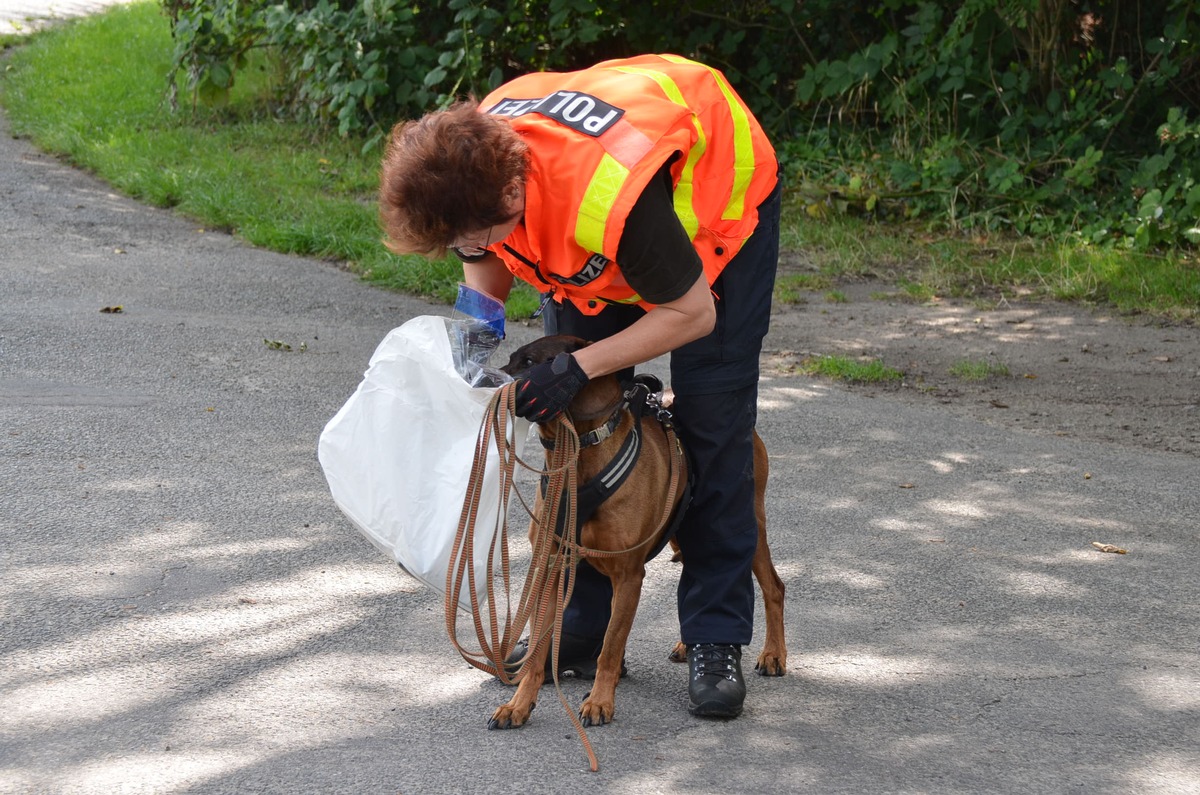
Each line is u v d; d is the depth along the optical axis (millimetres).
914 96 10555
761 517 3115
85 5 18141
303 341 6148
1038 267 8438
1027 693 3070
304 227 8094
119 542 3727
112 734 2678
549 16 10836
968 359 6578
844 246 8977
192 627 3225
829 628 3443
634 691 3025
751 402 2904
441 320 2631
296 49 10883
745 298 2812
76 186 9172
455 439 2605
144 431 4715
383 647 3189
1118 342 6938
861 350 6711
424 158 2297
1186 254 8688
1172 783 2654
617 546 2732
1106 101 10148
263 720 2779
